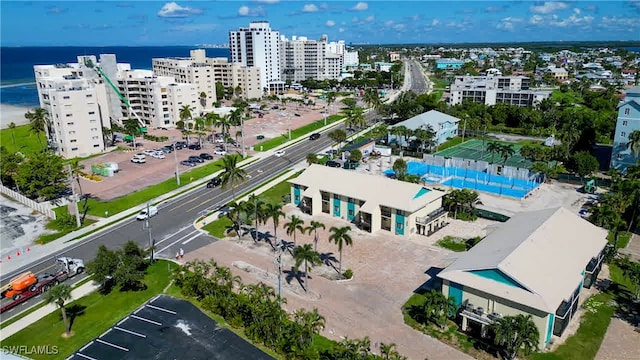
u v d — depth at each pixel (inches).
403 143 6003.9
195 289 2566.4
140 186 4515.3
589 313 2384.4
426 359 2034.9
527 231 2571.4
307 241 3284.9
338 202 3688.5
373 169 4982.8
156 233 3447.3
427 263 2933.1
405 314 2383.1
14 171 4490.7
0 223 3666.3
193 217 3752.5
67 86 5905.5
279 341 2143.2
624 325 2284.7
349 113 7460.6
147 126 7568.9
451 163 5093.5
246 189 4434.1
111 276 2625.5
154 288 2672.2
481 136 6801.2
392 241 3265.3
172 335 2244.1
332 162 5083.7
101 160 5511.8
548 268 2267.5
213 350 2129.7
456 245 3186.5
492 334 2155.5
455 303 2333.9
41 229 3548.2
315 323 2062.0
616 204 3225.9
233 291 2603.3
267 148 6058.1
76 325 2331.4
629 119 4648.1
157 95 7224.4
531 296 2079.2
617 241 3238.2
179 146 6048.2
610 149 5802.2
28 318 2401.6
